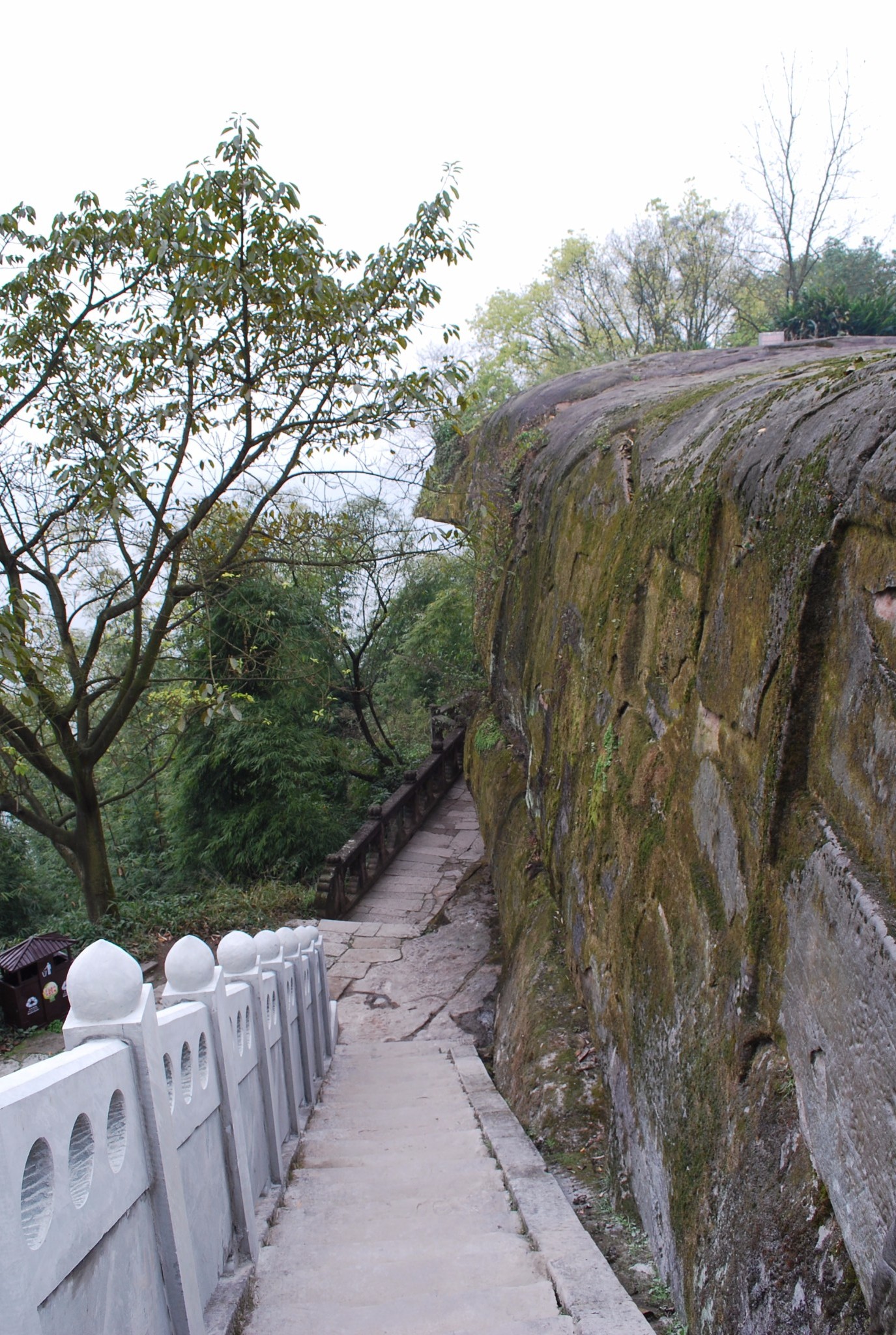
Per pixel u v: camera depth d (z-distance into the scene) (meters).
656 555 3.70
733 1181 2.17
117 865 14.83
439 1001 7.35
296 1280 2.54
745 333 22.31
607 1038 3.94
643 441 4.47
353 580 15.05
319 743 13.55
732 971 2.41
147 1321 1.73
